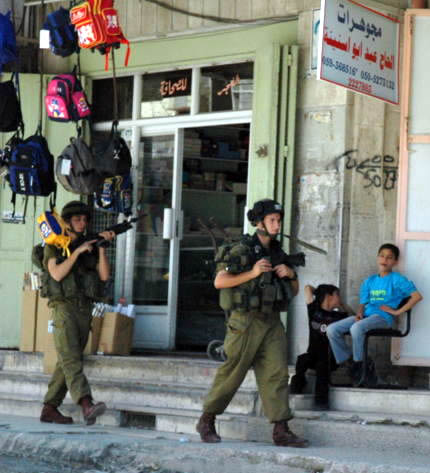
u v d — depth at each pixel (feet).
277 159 33.19
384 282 29.91
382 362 31.55
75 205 30.55
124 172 34.58
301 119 33.30
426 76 31.24
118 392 31.60
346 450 25.80
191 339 38.70
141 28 37.19
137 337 37.81
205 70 36.58
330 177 32.53
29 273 35.65
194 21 35.88
